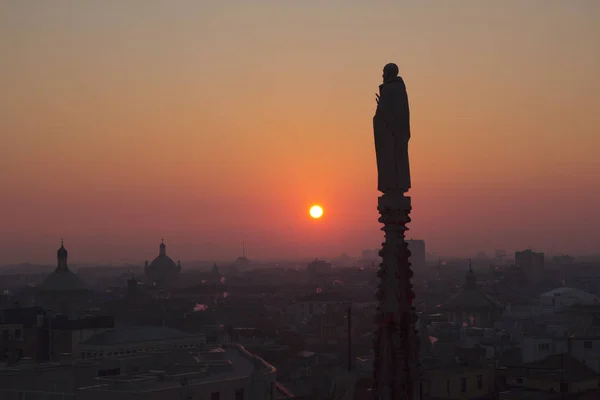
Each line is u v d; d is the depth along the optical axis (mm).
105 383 114000
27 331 192125
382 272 19984
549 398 103562
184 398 109250
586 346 157000
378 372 19766
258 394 118000
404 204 19953
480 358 124438
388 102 19703
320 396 114438
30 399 119125
